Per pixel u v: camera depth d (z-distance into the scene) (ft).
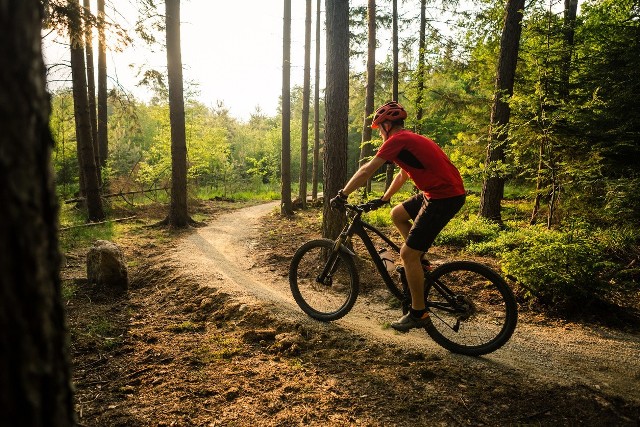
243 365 11.32
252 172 99.76
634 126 24.23
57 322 3.85
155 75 33.04
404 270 12.21
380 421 8.79
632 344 12.26
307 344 12.45
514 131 24.63
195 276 19.48
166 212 43.68
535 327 13.50
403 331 11.82
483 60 43.09
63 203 45.65
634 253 18.60
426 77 43.57
